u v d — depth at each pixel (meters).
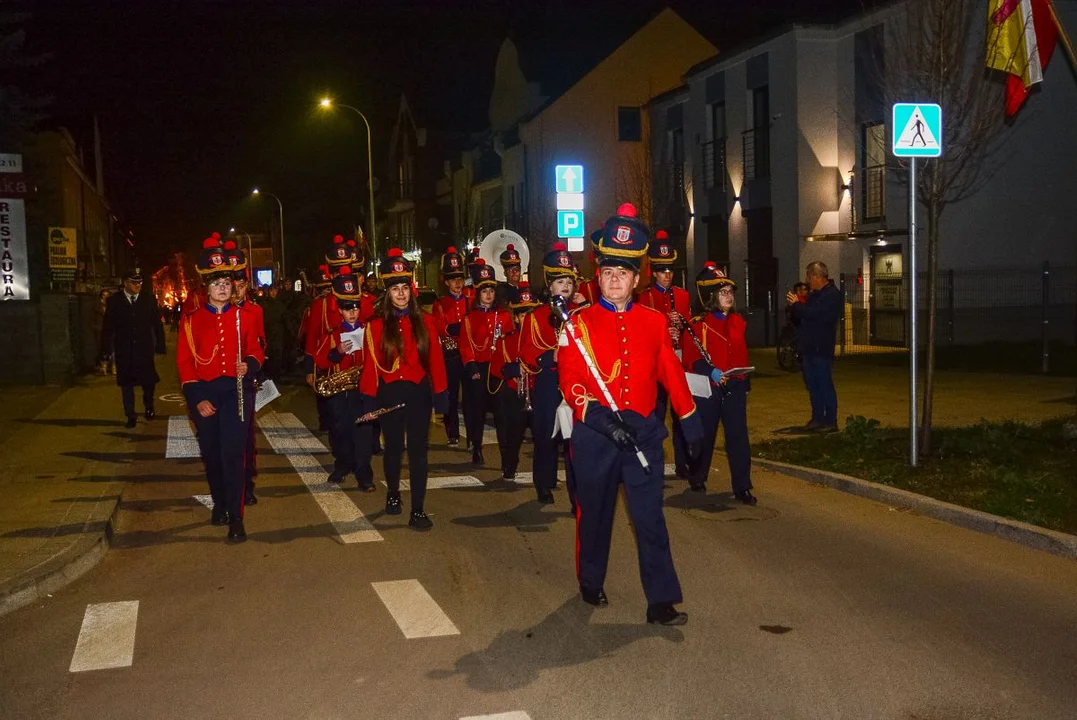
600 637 5.60
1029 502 7.92
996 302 21.56
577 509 6.04
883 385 16.42
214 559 7.38
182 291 72.50
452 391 12.50
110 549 7.70
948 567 6.83
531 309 9.27
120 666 5.32
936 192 9.82
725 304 8.79
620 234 5.68
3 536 7.59
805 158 24.36
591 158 35.94
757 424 13.20
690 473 9.25
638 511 5.72
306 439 13.32
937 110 9.28
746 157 26.81
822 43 24.27
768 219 25.97
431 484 10.05
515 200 40.59
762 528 7.96
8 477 10.08
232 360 7.92
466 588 6.56
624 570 6.89
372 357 8.25
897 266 22.77
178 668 5.27
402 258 8.19
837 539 7.60
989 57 11.39
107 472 10.46
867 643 5.43
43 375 19.44
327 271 10.88
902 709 4.62
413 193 54.94
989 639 5.47
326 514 8.77
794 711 4.61
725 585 6.49
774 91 25.20
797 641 5.48
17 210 19.58
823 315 12.29
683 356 8.78
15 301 19.45
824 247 24.58
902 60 15.92
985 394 14.80
